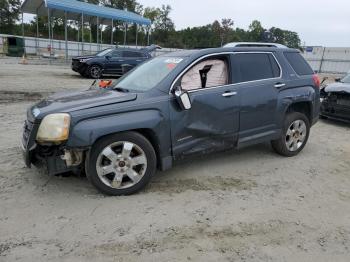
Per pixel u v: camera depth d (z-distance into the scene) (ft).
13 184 15.25
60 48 128.88
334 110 30.12
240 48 17.90
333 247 11.44
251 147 21.70
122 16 104.42
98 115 13.55
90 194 14.52
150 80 16.16
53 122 13.05
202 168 17.90
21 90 42.70
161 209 13.47
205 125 16.07
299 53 20.85
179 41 252.83
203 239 11.61
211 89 16.30
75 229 12.00
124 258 10.54
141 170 14.58
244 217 13.09
